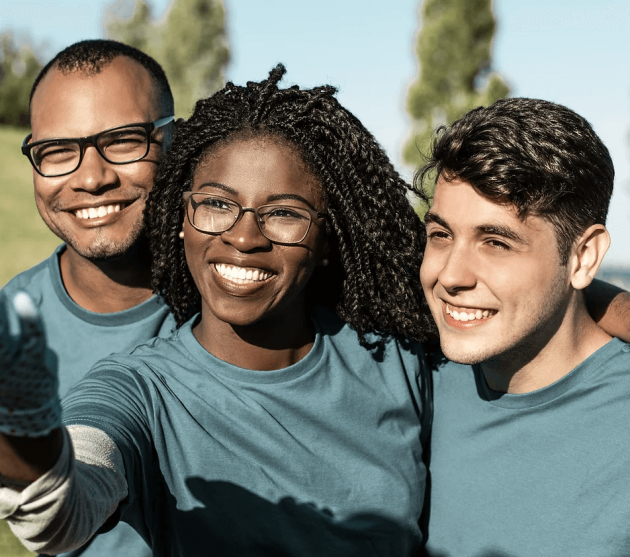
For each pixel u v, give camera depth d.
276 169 2.01
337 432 2.07
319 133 2.14
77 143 2.58
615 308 2.25
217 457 1.91
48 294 2.80
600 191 2.02
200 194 2.01
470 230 1.96
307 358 2.11
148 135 2.67
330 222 2.20
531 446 2.11
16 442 1.17
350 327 2.38
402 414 2.22
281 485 1.94
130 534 2.24
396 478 2.10
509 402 2.16
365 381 2.22
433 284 2.09
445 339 2.09
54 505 1.24
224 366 2.03
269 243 1.98
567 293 2.05
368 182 2.30
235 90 2.17
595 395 2.07
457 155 1.95
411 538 2.13
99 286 2.76
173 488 1.86
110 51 2.72
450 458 2.26
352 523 1.99
